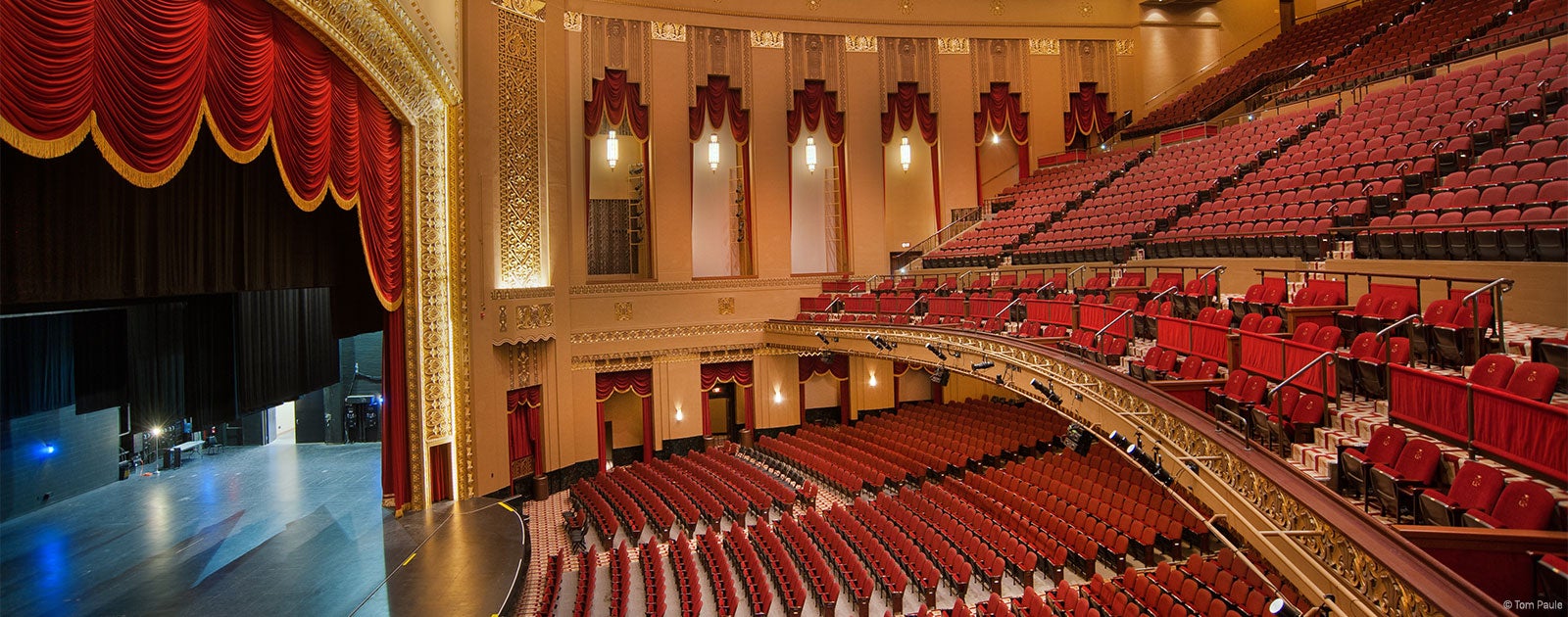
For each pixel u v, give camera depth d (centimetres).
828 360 1413
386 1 878
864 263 1562
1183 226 1117
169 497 1058
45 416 1001
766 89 1513
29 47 537
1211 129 1445
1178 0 1691
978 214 1617
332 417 1502
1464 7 1289
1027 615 732
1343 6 1717
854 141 1560
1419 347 578
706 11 1473
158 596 697
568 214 1336
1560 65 871
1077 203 1434
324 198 918
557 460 1298
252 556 822
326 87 843
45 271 609
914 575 835
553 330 1273
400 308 1018
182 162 664
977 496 1006
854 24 1565
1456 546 346
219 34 702
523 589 831
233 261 798
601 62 1389
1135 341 850
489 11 1151
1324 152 1057
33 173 601
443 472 1073
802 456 1312
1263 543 461
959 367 1056
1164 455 603
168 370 878
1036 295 1091
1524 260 623
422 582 764
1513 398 403
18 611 656
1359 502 455
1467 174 775
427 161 1044
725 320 1492
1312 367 578
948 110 1611
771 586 901
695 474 1271
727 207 1562
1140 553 804
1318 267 826
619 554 951
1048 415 1302
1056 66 1664
